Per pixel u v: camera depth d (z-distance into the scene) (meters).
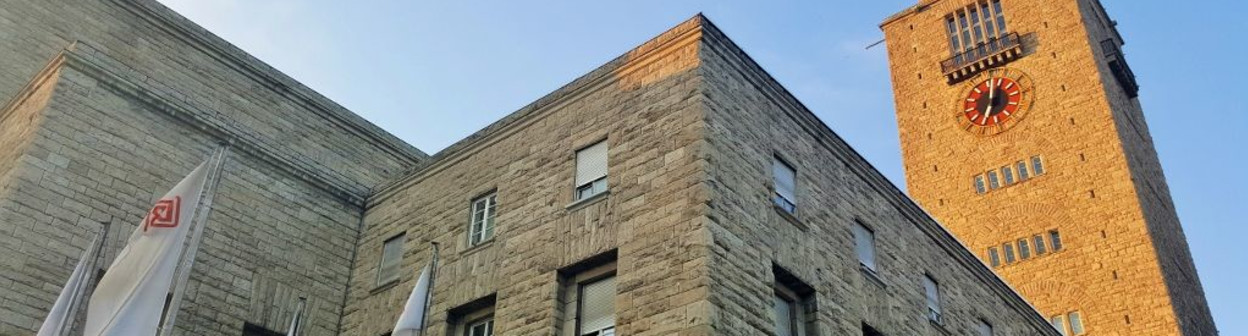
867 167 24.70
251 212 22.86
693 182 17.81
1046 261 49.97
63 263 19.39
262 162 23.84
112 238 20.36
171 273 15.14
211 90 26.25
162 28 26.42
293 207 23.92
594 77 21.88
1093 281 47.81
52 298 18.94
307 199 24.41
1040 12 58.50
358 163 28.70
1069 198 50.88
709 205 17.41
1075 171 51.41
